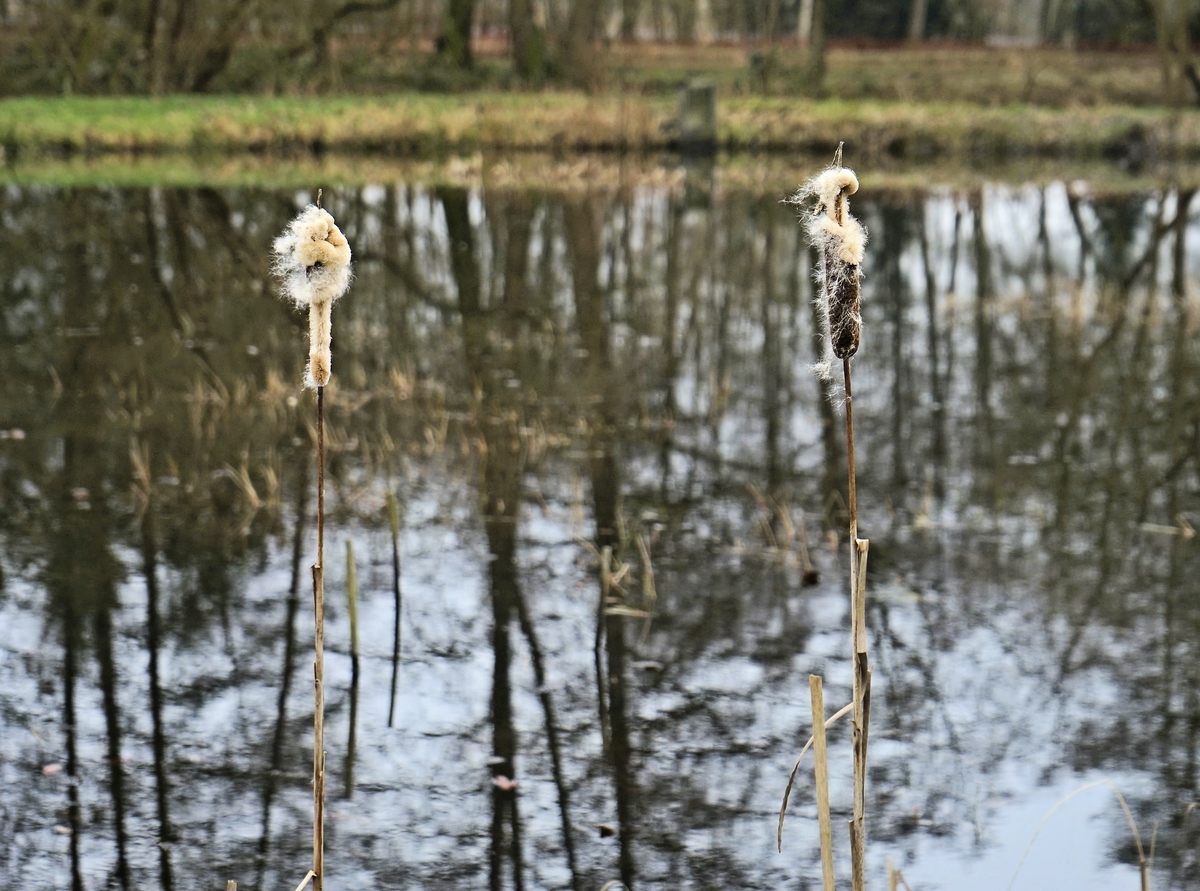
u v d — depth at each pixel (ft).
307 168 71.72
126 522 21.91
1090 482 24.62
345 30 104.58
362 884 12.67
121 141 79.05
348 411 28.73
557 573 20.27
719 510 23.09
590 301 40.68
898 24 147.74
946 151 90.12
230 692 16.48
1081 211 60.59
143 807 13.98
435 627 18.35
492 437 27.14
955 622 18.60
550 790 14.44
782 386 31.48
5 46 96.27
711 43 140.05
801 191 7.45
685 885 12.71
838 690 16.63
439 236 50.72
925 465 25.64
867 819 13.89
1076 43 134.51
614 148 86.33
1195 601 19.27
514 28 110.63
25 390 29.50
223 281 41.22
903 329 37.78
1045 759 15.03
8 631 17.89
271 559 20.58
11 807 13.89
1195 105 105.40
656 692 16.58
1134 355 34.60
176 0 94.27
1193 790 14.39
